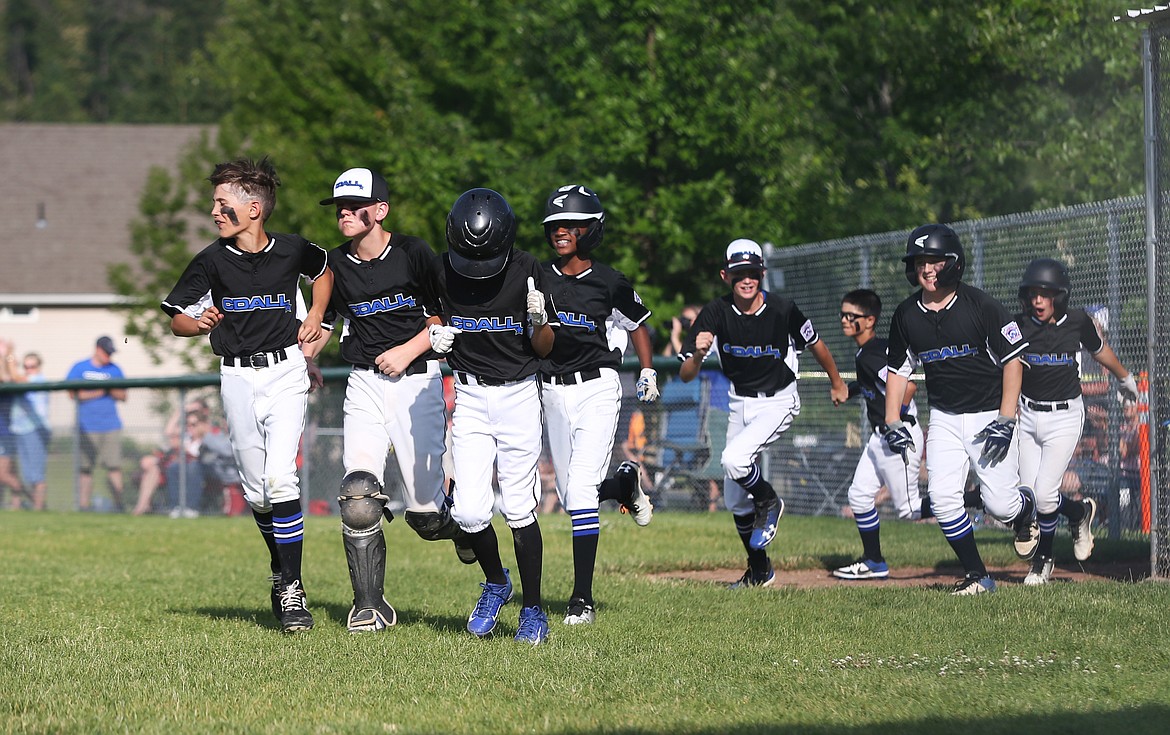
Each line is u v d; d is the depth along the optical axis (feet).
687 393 162.30
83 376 209.15
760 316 97.50
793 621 77.71
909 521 146.20
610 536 136.67
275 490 76.54
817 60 213.05
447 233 71.05
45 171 449.89
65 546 137.49
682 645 69.92
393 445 78.23
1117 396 122.62
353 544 77.05
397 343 77.66
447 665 64.90
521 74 226.79
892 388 95.40
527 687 59.62
